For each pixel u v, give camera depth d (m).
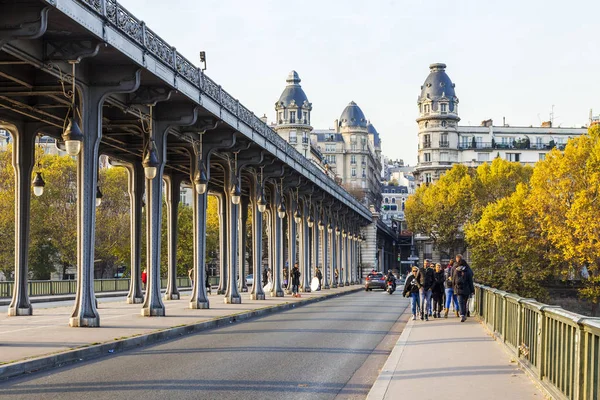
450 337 21.00
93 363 15.98
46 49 20.86
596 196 69.81
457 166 117.06
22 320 25.56
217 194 53.91
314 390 12.77
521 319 14.81
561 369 10.27
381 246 144.38
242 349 18.70
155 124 29.47
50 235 68.94
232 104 35.06
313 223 68.06
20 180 28.28
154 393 12.04
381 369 15.36
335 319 30.00
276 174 48.31
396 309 38.19
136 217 38.38
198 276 34.50
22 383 13.14
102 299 45.75
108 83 23.25
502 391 11.77
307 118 181.75
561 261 74.44
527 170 111.62
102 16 20.56
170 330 22.16
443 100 164.12
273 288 49.78
